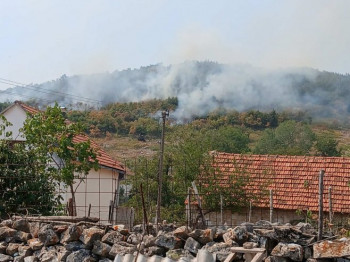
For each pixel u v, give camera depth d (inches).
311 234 391.2
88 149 757.3
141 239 407.2
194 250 403.5
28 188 663.1
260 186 861.2
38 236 479.5
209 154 922.7
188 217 550.9
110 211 659.4
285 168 965.2
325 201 874.1
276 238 383.9
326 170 957.2
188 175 876.6
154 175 1049.5
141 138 2234.3
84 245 451.5
